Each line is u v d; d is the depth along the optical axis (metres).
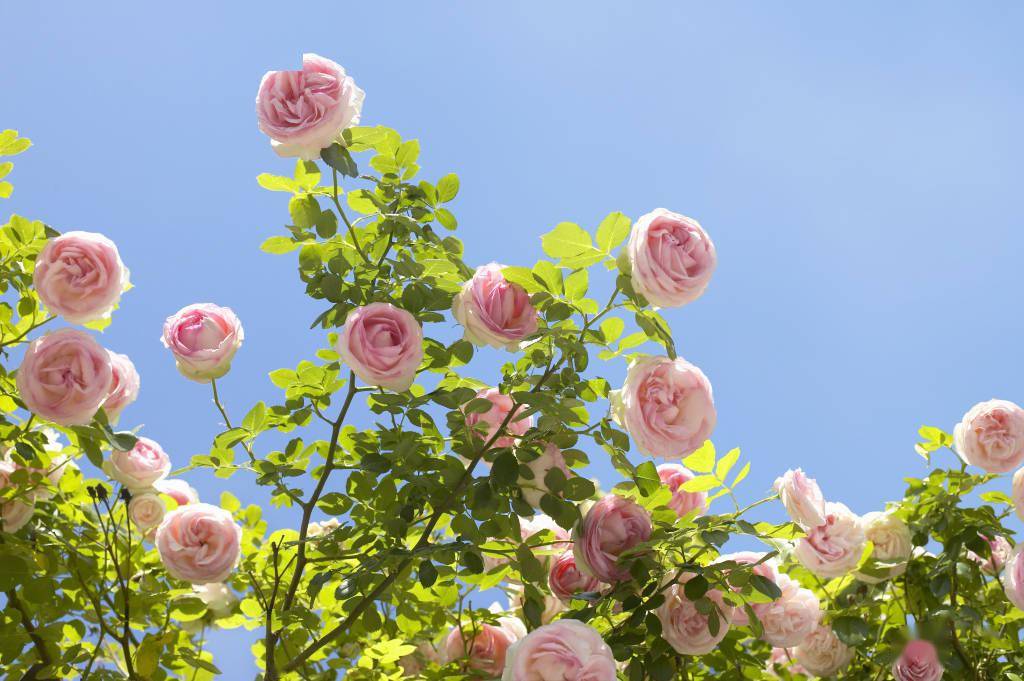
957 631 3.35
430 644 2.91
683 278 2.11
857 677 3.23
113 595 2.88
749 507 2.34
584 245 2.18
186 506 2.60
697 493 2.56
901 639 3.04
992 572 3.43
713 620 2.23
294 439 2.54
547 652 1.87
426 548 2.21
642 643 2.39
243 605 2.70
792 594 2.78
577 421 2.27
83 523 2.78
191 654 2.62
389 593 2.61
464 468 2.42
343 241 2.49
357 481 2.48
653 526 2.34
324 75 2.29
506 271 2.23
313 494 2.49
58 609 2.69
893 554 3.03
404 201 2.50
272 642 2.48
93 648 2.80
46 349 2.17
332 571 2.43
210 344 2.40
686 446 2.20
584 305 2.29
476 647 2.82
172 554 2.53
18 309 2.43
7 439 2.42
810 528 2.32
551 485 2.22
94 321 2.53
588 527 2.29
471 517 2.34
